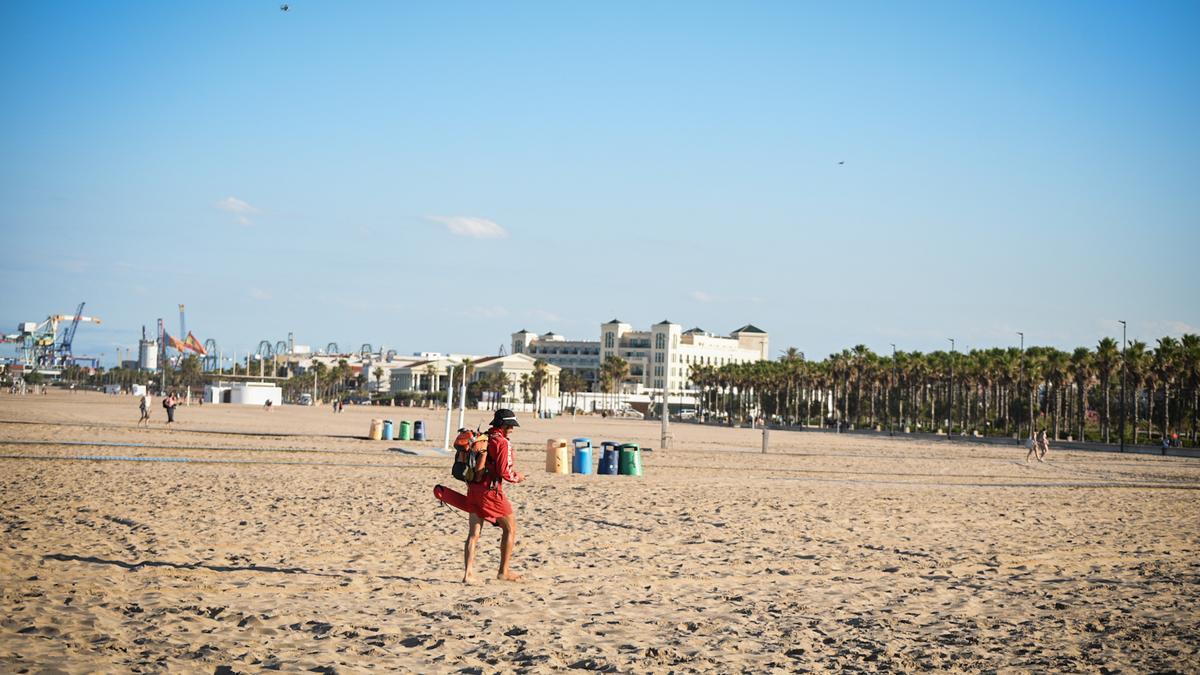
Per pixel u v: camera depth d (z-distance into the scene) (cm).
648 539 1792
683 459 4900
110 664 841
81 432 5172
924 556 1659
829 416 18888
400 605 1146
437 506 2211
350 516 1984
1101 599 1284
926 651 985
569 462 3619
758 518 2183
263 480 2753
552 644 982
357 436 6153
